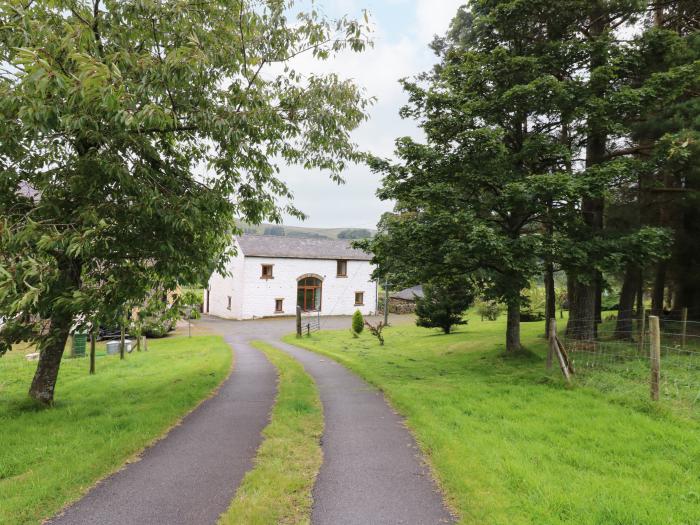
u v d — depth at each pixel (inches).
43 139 254.4
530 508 158.6
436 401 313.0
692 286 551.8
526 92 388.2
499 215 469.7
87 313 275.0
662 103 411.8
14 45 230.5
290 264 1509.6
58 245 223.3
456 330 914.1
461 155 428.1
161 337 1014.4
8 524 154.9
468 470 191.0
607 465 194.7
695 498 163.8
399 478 191.3
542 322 898.7
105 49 269.3
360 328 958.4
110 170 244.8
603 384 330.6
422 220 447.5
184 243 322.0
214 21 296.0
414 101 468.4
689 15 507.5
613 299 1136.2
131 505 168.9
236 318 1451.8
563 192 349.7
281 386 405.4
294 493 177.3
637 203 509.7
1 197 260.4
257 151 343.6
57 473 195.5
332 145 360.8
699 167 396.2
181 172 335.6
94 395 370.0
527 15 434.0
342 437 248.1
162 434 258.2
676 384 310.7
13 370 521.7
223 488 183.8
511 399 306.3
